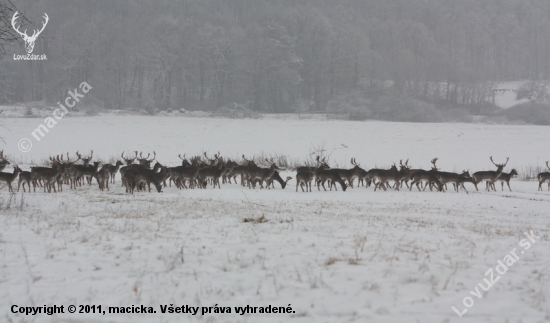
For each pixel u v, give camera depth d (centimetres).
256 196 3919
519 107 17412
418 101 17175
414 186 5406
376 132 11269
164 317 1159
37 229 2108
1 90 14825
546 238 2273
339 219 2612
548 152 8681
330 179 4509
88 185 4644
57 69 17562
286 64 19800
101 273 1493
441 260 1712
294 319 1148
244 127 11888
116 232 2094
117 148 8506
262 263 1600
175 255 1705
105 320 1141
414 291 1352
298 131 11269
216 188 4562
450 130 11919
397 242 1991
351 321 1138
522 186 5394
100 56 18588
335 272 1516
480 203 3875
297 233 2133
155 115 14738
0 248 1773
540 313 1214
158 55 19350
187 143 9275
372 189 4828
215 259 1666
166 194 3950
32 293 1312
